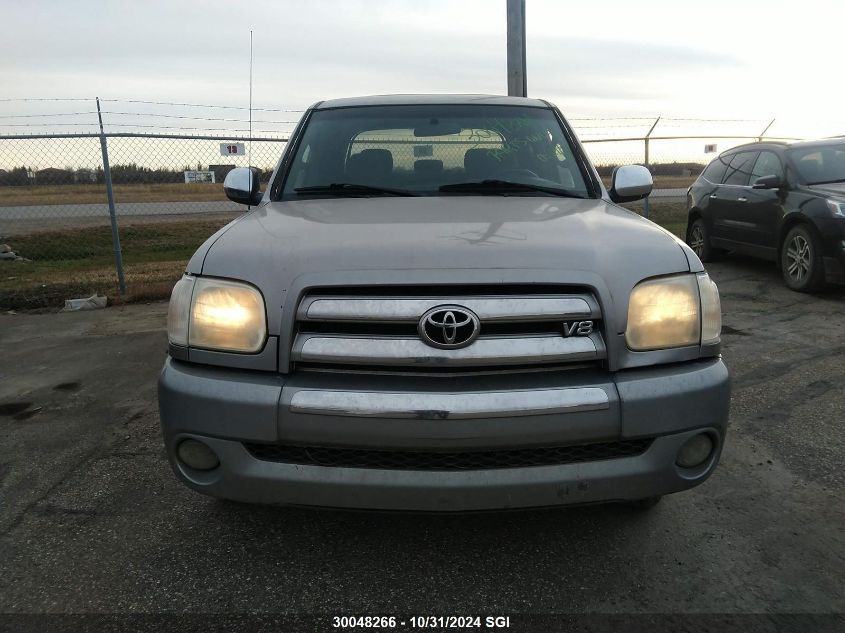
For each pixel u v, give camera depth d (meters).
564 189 3.19
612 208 2.91
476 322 2.04
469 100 3.71
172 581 2.37
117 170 11.40
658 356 2.19
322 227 2.47
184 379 2.20
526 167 3.31
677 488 2.22
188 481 2.26
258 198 3.53
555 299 2.10
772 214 7.67
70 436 3.70
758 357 4.96
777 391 4.23
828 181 7.34
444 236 2.30
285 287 2.13
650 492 2.18
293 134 3.56
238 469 2.13
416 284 2.05
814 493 2.96
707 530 2.67
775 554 2.50
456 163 3.34
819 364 4.75
